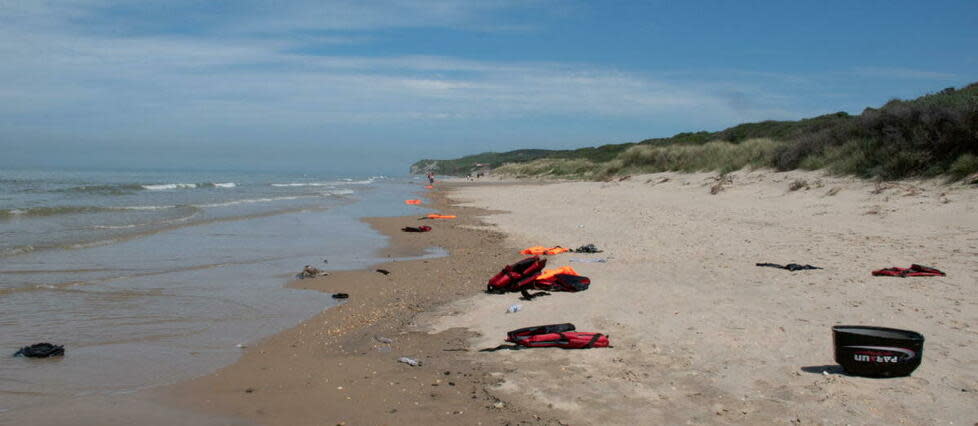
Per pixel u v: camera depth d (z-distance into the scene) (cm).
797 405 461
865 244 1127
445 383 557
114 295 947
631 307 776
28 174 6756
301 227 1952
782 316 695
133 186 4078
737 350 592
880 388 479
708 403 478
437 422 470
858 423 425
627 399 495
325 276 1134
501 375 566
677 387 514
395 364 623
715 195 2227
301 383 572
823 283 842
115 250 1377
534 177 6650
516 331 671
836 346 515
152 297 943
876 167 1836
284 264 1266
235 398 535
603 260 1159
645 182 3206
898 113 1945
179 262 1251
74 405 516
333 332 765
